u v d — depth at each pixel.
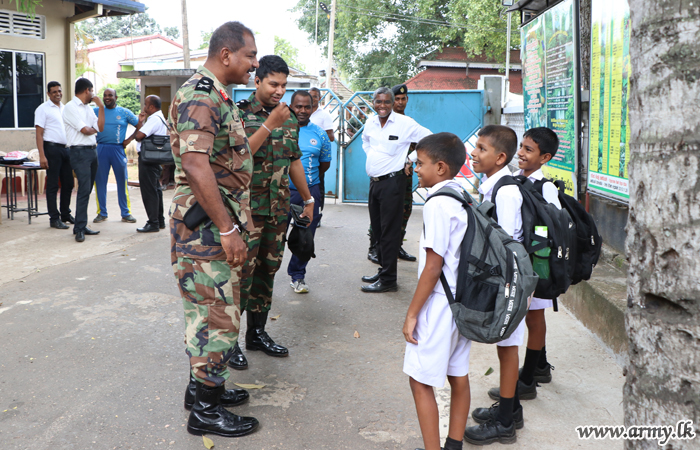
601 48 4.42
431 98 9.34
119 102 28.67
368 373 3.47
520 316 2.22
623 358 3.55
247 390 3.23
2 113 10.48
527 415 2.99
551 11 4.95
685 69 1.33
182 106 2.53
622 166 4.16
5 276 5.28
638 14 1.44
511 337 2.64
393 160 4.95
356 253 6.56
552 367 3.36
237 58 2.68
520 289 2.20
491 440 2.70
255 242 3.41
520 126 8.16
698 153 1.33
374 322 4.39
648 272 1.45
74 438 2.68
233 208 2.68
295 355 3.74
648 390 1.47
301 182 3.82
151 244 6.70
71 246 6.54
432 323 2.33
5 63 10.41
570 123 4.72
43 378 3.29
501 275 2.22
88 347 3.73
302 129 5.03
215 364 2.72
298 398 3.14
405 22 32.47
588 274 2.83
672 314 1.42
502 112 9.21
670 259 1.40
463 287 2.24
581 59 5.00
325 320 4.41
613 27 4.20
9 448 2.58
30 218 7.92
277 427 2.83
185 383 3.28
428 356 2.33
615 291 3.90
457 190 2.41
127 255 6.12
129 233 7.30
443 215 2.26
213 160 2.65
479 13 25.88
